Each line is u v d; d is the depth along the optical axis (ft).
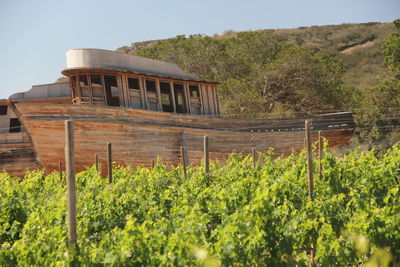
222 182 76.02
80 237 48.91
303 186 67.46
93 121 121.08
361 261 50.93
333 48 485.15
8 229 62.44
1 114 149.69
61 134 119.44
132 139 128.67
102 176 126.62
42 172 119.03
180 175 99.30
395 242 50.57
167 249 43.01
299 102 249.34
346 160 84.28
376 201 65.87
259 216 47.39
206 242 43.70
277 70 238.07
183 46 270.26
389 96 210.38
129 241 42.80
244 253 44.11
